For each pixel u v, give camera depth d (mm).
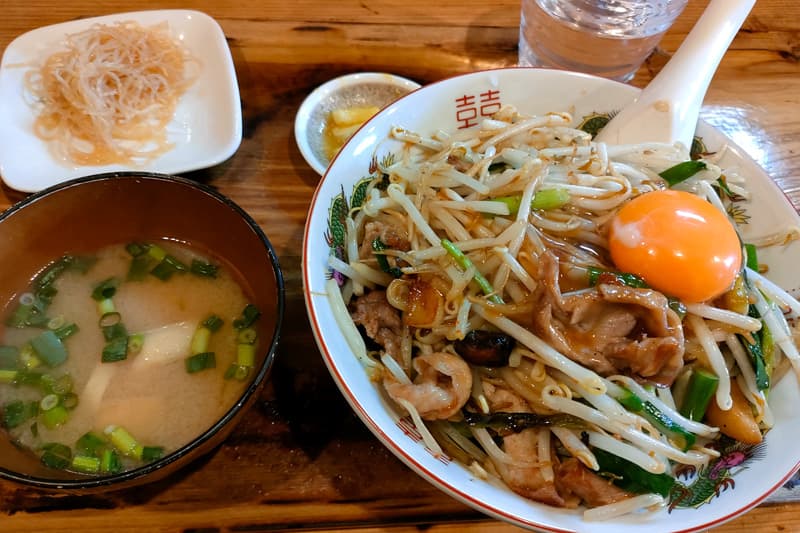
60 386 184
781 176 260
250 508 174
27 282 203
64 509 169
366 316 187
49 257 207
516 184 191
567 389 170
